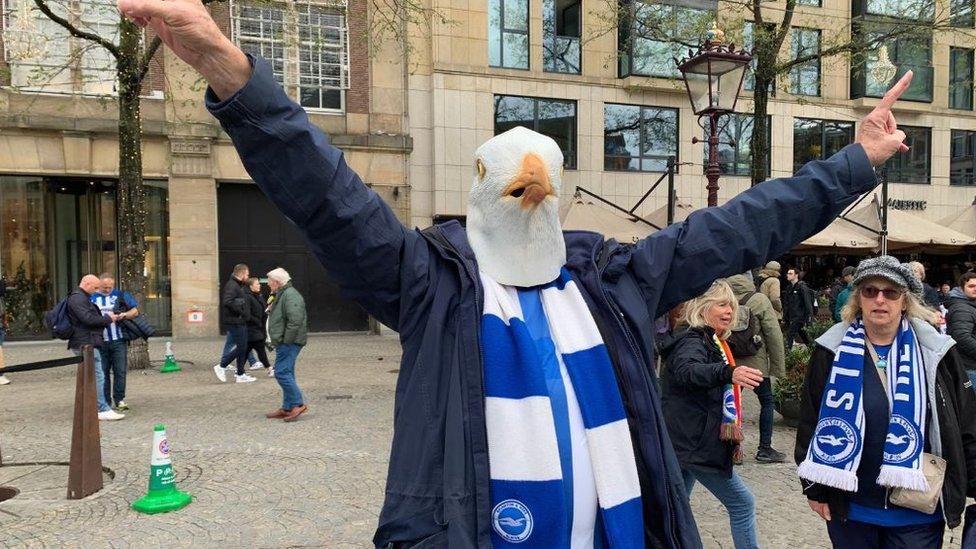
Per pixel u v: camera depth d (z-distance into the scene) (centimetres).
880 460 280
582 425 158
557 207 166
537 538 149
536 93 1869
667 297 183
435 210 1780
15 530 469
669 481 165
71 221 1600
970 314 607
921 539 279
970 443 279
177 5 123
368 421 782
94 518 489
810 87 2130
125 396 926
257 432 732
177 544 443
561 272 170
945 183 2295
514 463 150
